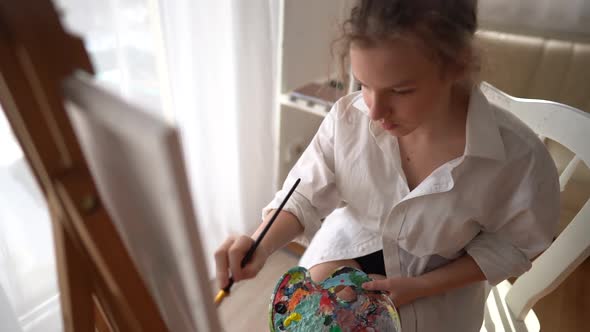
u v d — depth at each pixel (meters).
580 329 1.27
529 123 0.80
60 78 0.28
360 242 0.83
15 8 0.25
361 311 0.68
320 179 0.82
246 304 1.30
